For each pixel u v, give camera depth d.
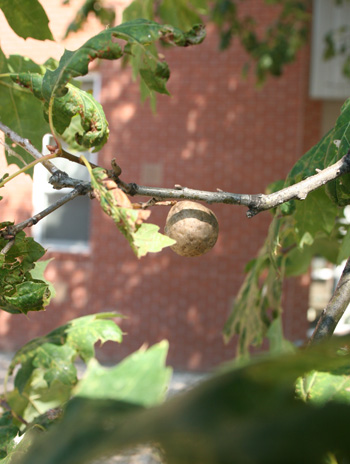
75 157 1.62
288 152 8.91
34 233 9.74
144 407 0.55
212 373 0.50
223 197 1.65
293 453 0.43
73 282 9.75
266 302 3.16
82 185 1.66
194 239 1.69
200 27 1.78
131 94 9.42
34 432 1.95
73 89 1.74
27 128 2.72
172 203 1.76
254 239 9.02
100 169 1.52
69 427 0.51
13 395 2.48
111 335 2.35
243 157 9.07
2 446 2.23
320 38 8.53
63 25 8.98
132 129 9.45
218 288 9.20
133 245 1.40
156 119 9.37
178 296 9.35
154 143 9.38
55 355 2.30
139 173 9.43
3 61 2.73
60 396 2.55
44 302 1.83
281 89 8.88
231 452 0.42
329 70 8.58
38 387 2.52
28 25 2.65
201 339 9.27
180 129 9.27
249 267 3.55
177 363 9.35
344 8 8.41
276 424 0.44
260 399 0.48
